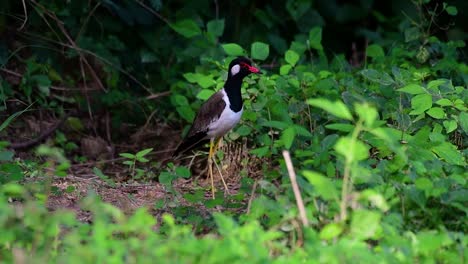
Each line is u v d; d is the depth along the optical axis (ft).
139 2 50.39
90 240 25.57
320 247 23.65
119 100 50.34
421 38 50.21
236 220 31.19
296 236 27.66
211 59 45.55
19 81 49.01
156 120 50.65
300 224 27.50
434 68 46.96
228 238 23.76
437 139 34.35
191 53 49.44
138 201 36.76
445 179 29.55
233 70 39.55
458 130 38.86
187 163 45.47
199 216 32.17
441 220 29.07
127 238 29.19
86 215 33.91
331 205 27.22
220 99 39.65
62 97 49.78
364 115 24.32
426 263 24.63
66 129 48.93
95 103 50.44
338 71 48.88
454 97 38.09
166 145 49.01
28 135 47.21
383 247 24.53
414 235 26.71
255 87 42.80
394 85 39.99
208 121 39.68
